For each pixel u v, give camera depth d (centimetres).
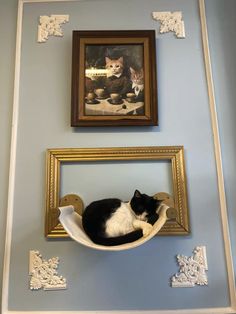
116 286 111
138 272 112
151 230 94
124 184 119
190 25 133
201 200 118
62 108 125
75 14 134
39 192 118
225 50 131
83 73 125
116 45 128
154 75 124
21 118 124
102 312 109
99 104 123
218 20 134
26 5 135
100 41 128
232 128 124
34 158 121
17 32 131
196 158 121
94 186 119
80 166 121
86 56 127
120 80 125
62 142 122
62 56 130
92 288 111
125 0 135
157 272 112
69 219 100
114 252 114
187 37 132
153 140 123
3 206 117
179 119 125
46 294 110
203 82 128
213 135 123
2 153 121
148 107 122
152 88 123
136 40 128
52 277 111
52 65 129
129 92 124
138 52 128
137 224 99
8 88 127
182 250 114
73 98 122
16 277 111
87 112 122
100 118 121
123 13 134
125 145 122
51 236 112
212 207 117
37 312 108
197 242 114
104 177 120
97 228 98
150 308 110
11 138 122
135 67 126
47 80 128
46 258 113
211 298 110
